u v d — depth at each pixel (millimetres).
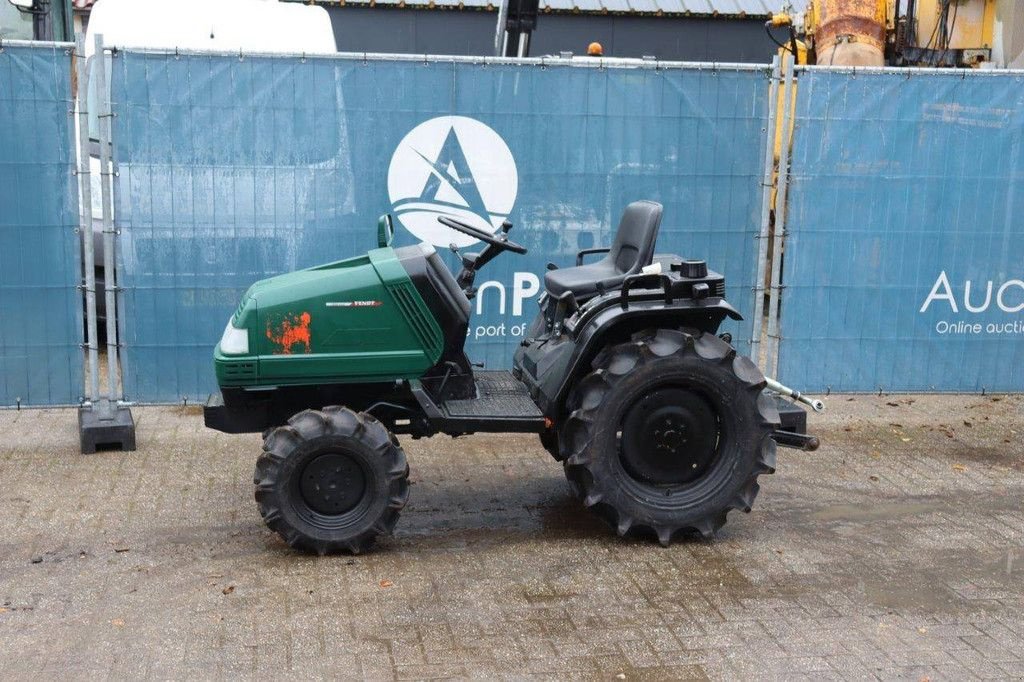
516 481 6246
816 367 7270
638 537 5402
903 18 11969
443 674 4039
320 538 5016
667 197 7098
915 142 7070
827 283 7180
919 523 5668
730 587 4840
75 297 6613
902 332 7297
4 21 10180
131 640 4262
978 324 7355
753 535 5469
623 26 18062
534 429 5285
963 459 6773
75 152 6457
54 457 6484
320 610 4539
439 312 5234
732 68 6961
